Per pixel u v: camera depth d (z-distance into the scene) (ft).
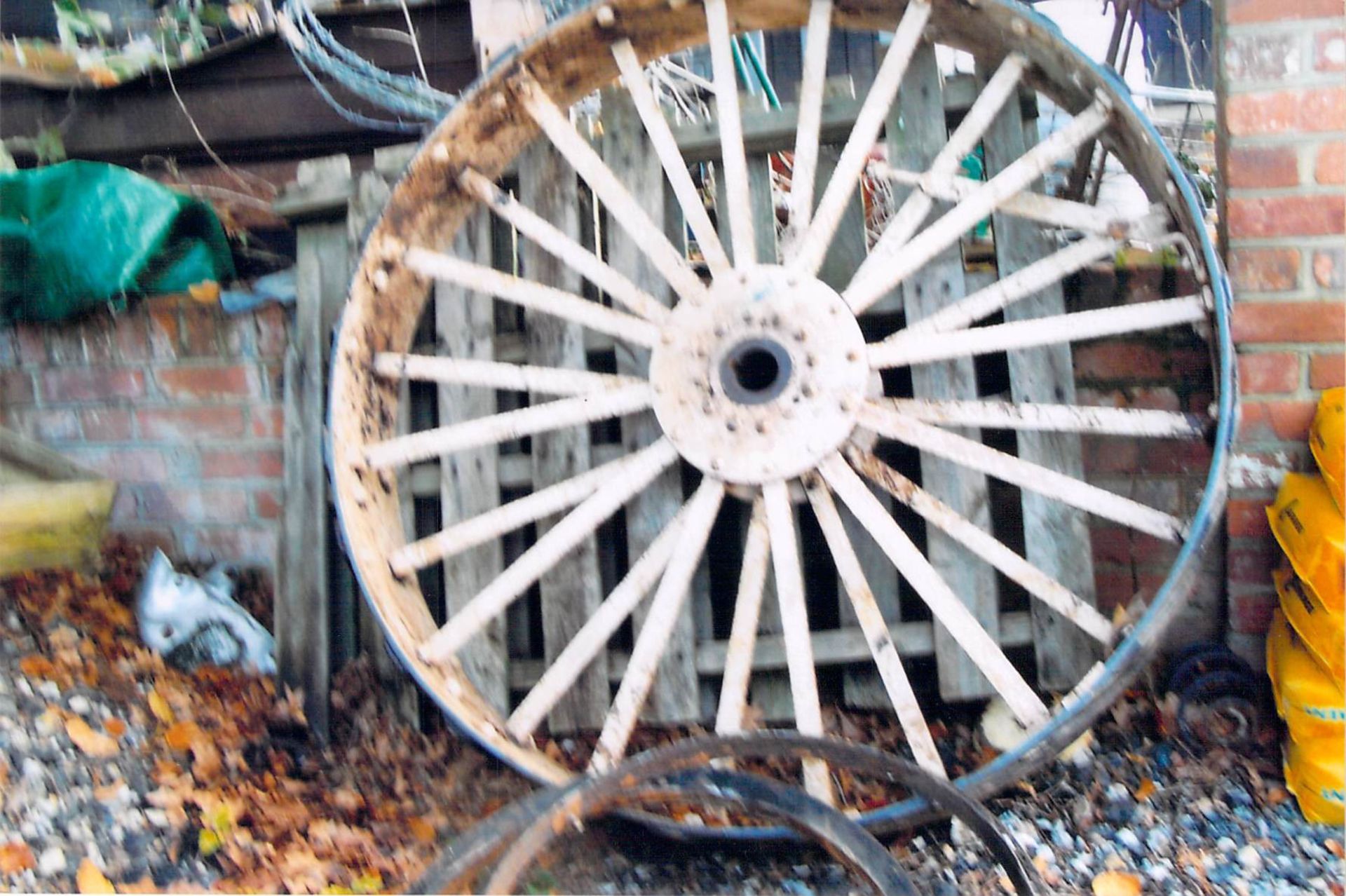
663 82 11.79
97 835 7.39
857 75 9.03
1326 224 7.95
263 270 11.02
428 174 8.18
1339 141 7.88
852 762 7.02
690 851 7.90
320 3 11.56
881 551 8.85
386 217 8.08
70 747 7.88
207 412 10.05
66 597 9.21
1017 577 7.57
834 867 7.68
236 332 9.96
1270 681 8.27
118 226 9.78
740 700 7.86
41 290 9.95
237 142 11.73
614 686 9.21
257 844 7.73
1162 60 13.50
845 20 8.39
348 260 9.66
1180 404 8.71
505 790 8.65
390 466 8.36
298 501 9.36
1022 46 7.80
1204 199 10.17
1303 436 8.13
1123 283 8.72
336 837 7.93
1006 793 8.04
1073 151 8.56
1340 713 7.31
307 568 9.25
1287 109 7.92
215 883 7.32
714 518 8.26
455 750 9.04
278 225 11.59
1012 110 8.70
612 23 8.00
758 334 7.85
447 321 9.29
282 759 8.74
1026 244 8.62
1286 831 7.47
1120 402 8.79
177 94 11.75
